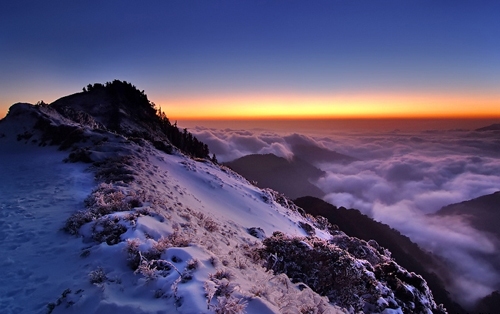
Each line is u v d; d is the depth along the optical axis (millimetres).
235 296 5094
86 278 5789
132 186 13469
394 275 12633
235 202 23953
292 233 23047
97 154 19625
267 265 9742
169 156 30031
